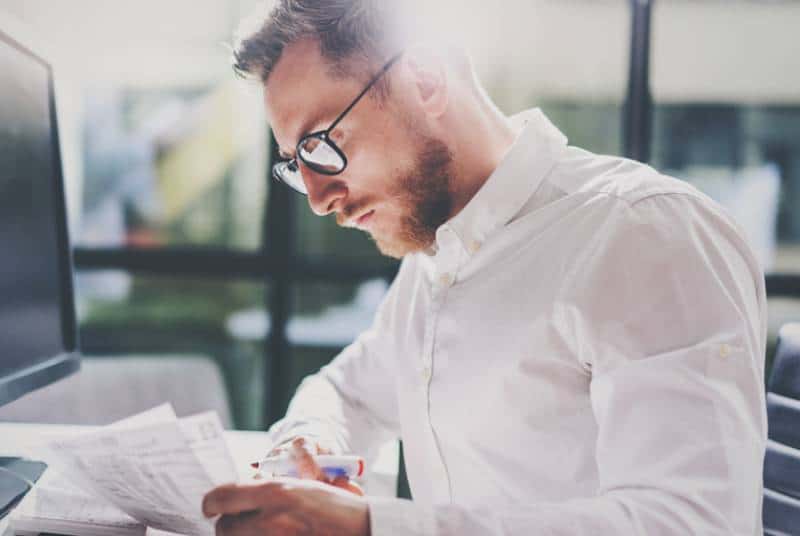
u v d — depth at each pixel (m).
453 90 0.92
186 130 2.50
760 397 0.70
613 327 0.77
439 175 0.91
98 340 2.57
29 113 1.04
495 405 0.89
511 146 0.94
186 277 2.41
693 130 2.35
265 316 2.42
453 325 0.93
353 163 0.88
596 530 0.62
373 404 1.17
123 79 2.51
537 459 0.88
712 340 0.71
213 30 2.49
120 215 2.47
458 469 0.96
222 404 2.12
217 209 2.45
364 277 2.41
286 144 0.91
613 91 2.30
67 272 1.15
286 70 0.87
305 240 2.41
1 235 0.94
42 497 0.84
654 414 0.69
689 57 2.30
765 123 2.40
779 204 2.41
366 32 0.85
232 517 0.61
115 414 1.96
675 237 0.77
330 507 0.61
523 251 0.90
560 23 2.29
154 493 0.66
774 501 1.01
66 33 2.42
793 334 1.07
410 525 0.61
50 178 1.12
